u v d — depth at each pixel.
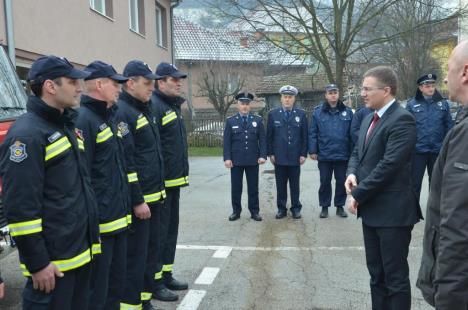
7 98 4.93
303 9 16.75
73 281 2.61
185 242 6.04
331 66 18.53
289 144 7.21
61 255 2.49
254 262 5.22
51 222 2.47
